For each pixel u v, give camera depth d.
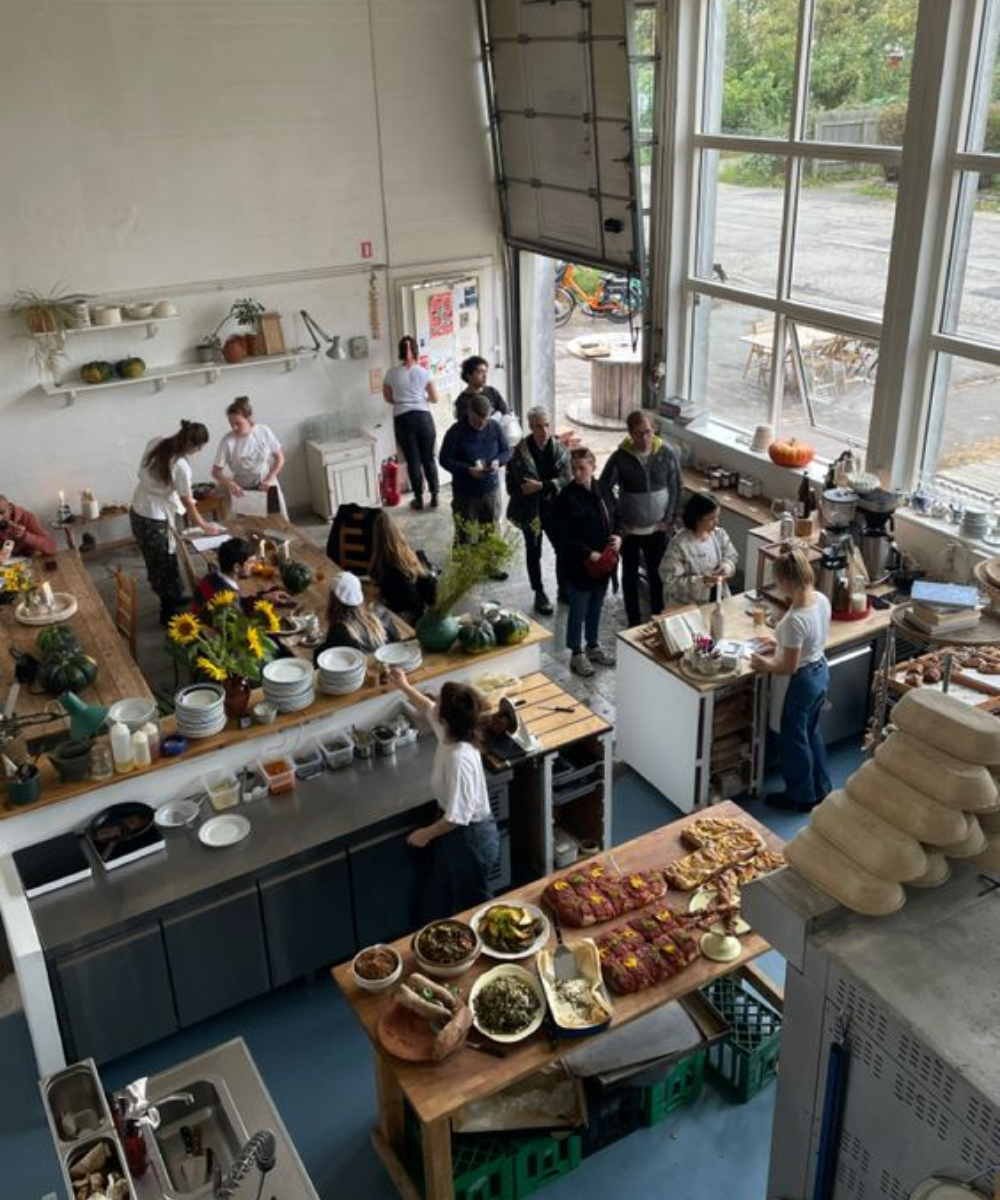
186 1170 3.19
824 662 5.48
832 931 2.49
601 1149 4.11
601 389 11.68
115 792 4.60
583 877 4.28
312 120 8.80
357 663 5.06
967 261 6.49
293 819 4.64
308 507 9.87
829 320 7.39
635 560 7.20
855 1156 2.54
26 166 7.93
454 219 9.73
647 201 8.50
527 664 5.62
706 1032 4.21
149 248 8.52
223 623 5.07
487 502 8.00
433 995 3.72
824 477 7.50
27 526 7.39
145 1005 4.34
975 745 2.43
